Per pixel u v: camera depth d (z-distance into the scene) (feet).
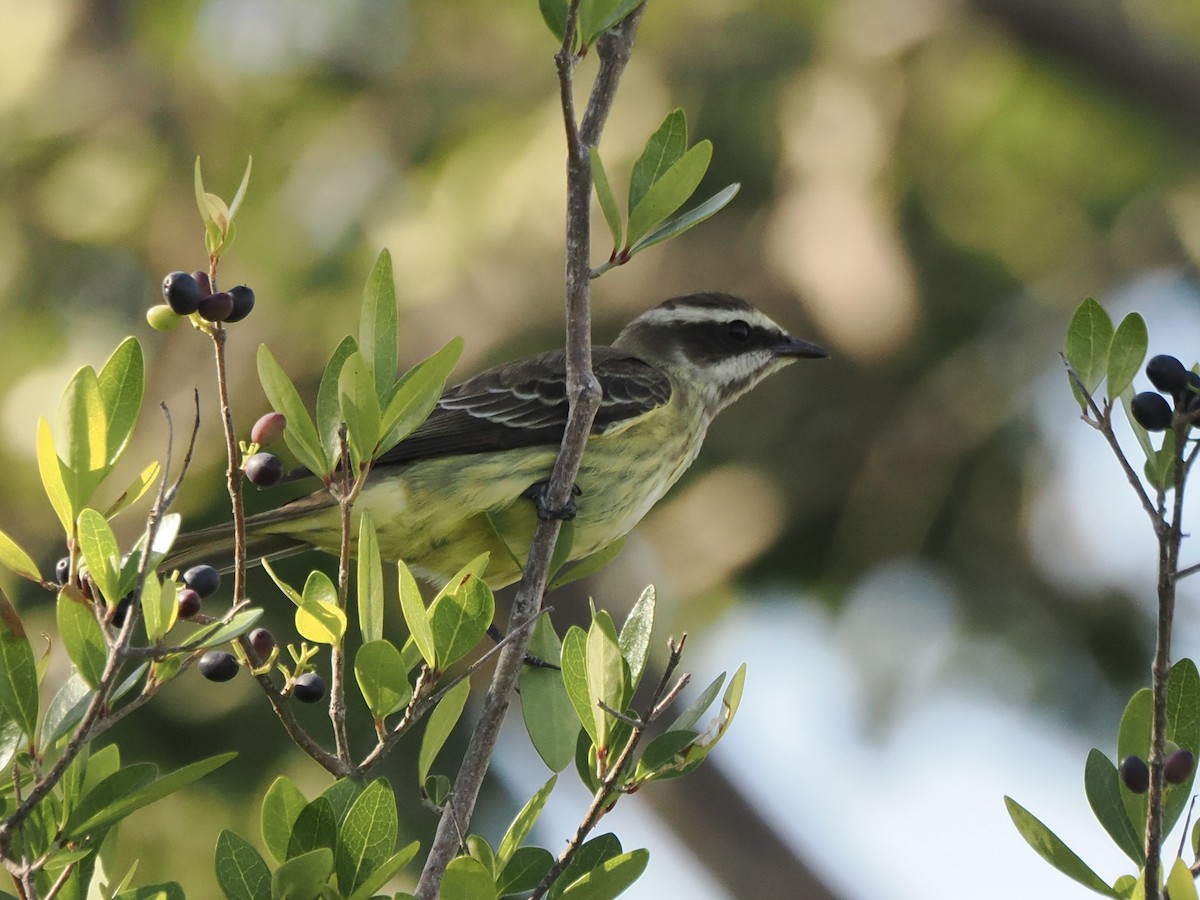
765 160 49.19
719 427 48.37
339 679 18.16
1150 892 15.81
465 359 46.14
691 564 47.57
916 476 46.98
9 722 17.06
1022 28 50.34
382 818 17.07
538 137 48.32
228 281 48.83
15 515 44.62
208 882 38.75
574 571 22.41
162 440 42.34
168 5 53.31
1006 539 47.32
